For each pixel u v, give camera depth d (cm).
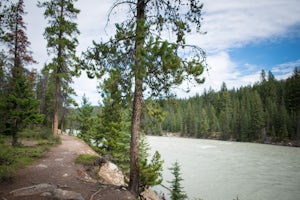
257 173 2888
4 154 887
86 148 1712
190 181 2522
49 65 1805
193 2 676
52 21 1819
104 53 693
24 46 1819
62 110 2728
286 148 5662
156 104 759
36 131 1970
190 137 9994
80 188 739
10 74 1712
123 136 2025
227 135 8631
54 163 1060
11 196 593
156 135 10662
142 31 607
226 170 3045
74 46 1853
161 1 710
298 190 2220
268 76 12256
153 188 2272
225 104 10944
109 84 692
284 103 8562
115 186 798
